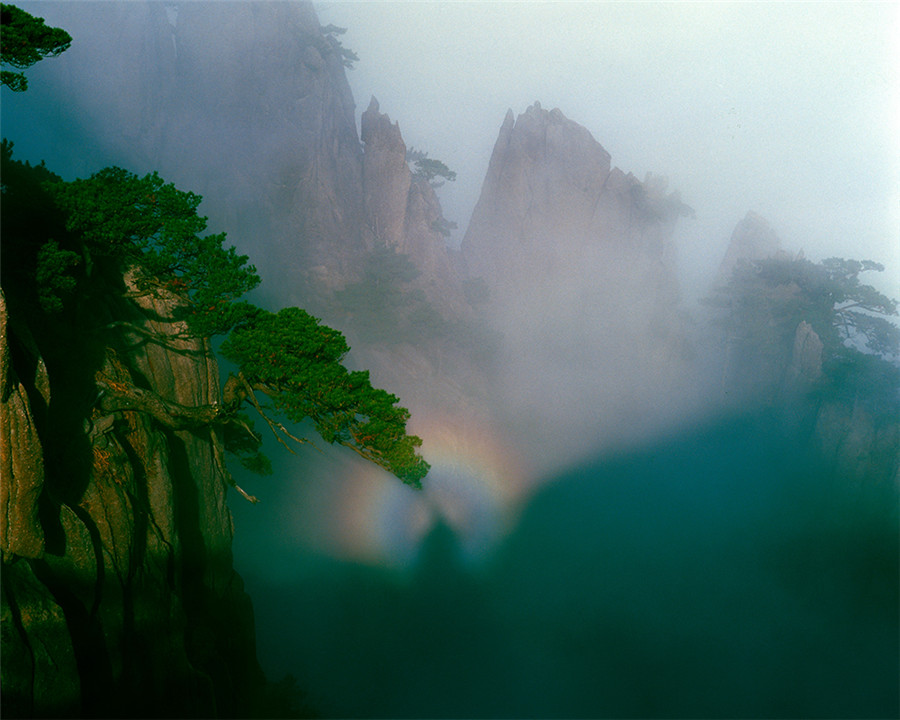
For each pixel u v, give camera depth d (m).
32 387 24.72
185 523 34.56
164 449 32.16
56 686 21.25
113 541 26.80
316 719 49.19
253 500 39.56
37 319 28.20
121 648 25.61
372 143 150.62
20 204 29.55
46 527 23.89
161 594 29.03
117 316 33.56
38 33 24.62
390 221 148.50
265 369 30.84
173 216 30.81
